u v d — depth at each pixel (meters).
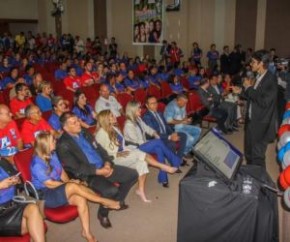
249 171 2.33
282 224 2.84
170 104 4.68
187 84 7.97
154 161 3.58
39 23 15.84
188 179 2.09
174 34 12.38
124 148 3.54
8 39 14.16
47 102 4.82
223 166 2.10
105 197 2.86
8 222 2.26
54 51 13.20
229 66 10.89
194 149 2.11
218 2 11.58
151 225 3.10
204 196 1.99
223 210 1.97
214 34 11.82
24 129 3.53
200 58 11.60
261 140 3.46
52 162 2.79
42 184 2.68
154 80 8.32
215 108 5.92
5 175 2.55
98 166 3.13
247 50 11.16
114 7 13.62
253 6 11.19
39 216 2.29
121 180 3.15
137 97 6.01
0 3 14.77
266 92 3.33
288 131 3.62
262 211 1.94
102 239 2.87
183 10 12.02
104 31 14.13
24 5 15.38
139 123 3.93
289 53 11.02
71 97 5.72
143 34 13.07
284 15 10.86
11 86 5.88
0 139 3.30
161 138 4.14
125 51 13.69
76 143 2.98
